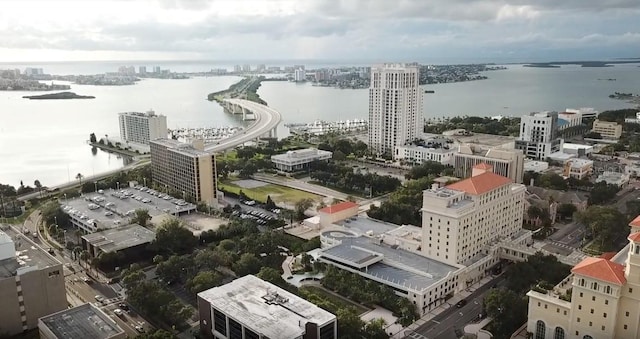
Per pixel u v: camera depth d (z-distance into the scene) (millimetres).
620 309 195500
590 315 199625
